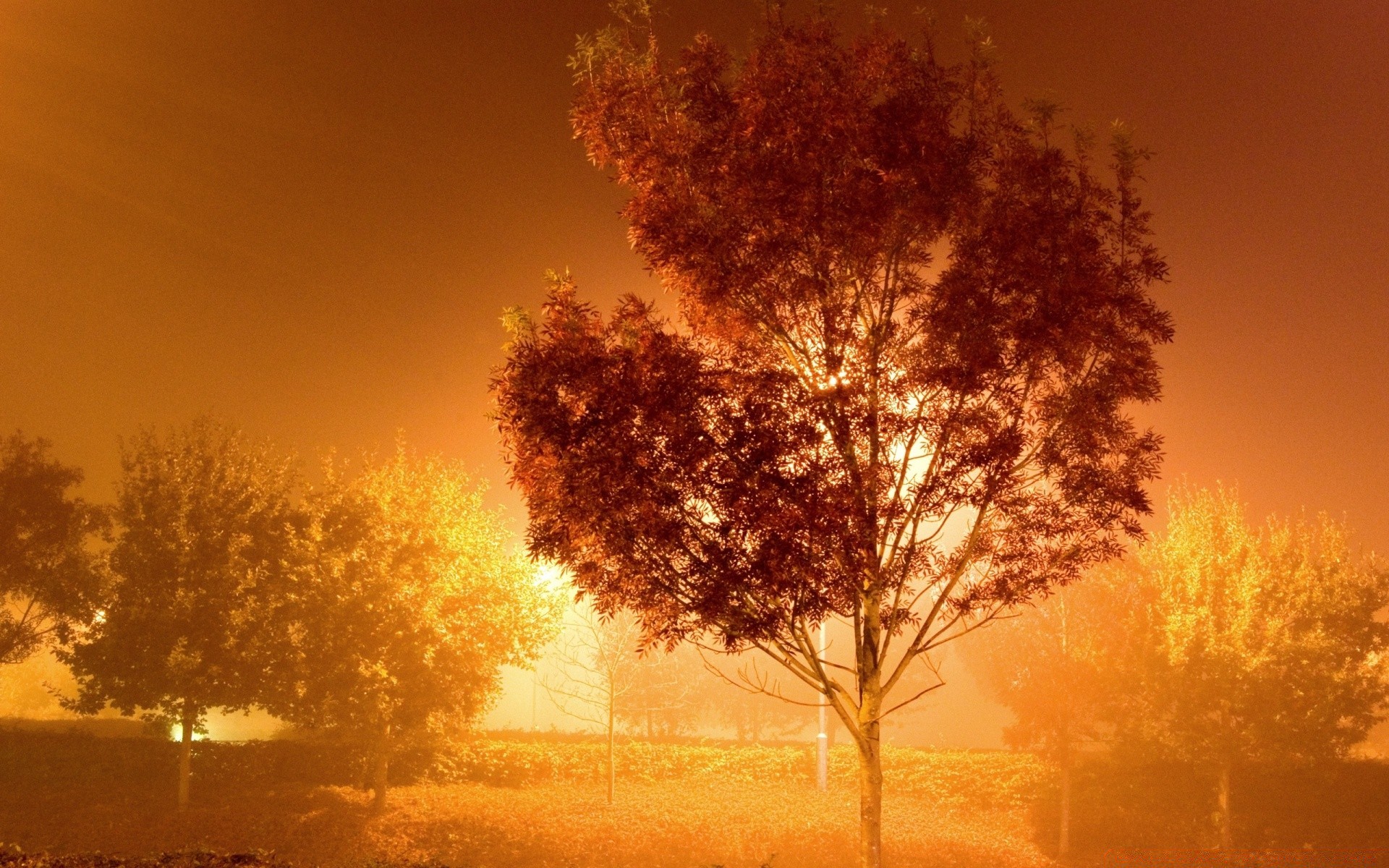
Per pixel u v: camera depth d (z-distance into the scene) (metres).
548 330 9.79
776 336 10.16
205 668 23.09
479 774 29.06
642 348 9.34
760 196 9.45
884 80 10.09
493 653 24.91
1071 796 27.64
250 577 23.77
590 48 10.51
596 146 10.16
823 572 8.66
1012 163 10.06
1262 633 23.64
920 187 9.70
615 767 30.28
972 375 9.36
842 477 9.09
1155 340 9.92
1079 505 10.06
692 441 8.80
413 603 23.62
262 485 25.44
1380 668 24.41
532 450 9.28
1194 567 24.25
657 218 9.59
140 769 26.08
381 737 24.12
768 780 30.22
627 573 9.19
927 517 9.82
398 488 25.20
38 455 26.69
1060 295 9.37
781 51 9.96
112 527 26.72
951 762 29.12
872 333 9.82
